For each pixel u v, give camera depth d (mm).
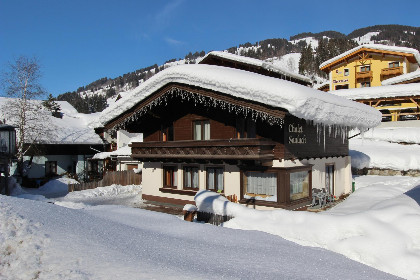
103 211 7926
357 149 24172
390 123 28234
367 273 4125
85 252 3908
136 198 18578
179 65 13625
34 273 3412
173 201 15867
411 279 5520
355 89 31469
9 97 26688
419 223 6941
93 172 29906
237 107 12422
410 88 27703
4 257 3744
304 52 98500
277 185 12422
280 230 8086
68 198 19000
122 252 4047
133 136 31000
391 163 21562
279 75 22266
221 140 12883
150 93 14414
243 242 5230
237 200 13523
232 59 20938
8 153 17875
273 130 12695
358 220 7344
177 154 14531
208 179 14742
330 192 16094
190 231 5855
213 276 3424
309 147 14023
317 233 7484
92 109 115812
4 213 4730
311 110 10727
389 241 6453
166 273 3414
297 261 4297
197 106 15188
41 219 4832
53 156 29016
